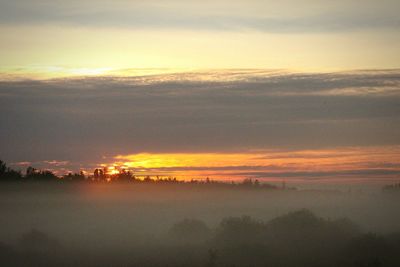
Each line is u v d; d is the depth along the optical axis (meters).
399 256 45.59
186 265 41.78
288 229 55.75
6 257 46.06
